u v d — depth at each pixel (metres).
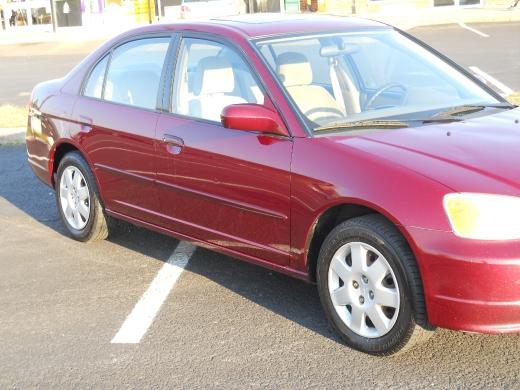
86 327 4.67
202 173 4.82
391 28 5.51
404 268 3.79
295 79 4.64
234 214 4.69
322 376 3.92
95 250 6.10
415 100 4.83
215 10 28.69
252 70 4.68
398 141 4.11
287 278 5.33
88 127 5.85
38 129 6.54
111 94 5.79
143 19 29.95
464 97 4.99
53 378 4.05
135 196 5.52
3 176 8.72
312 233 4.23
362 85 4.87
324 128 4.36
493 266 3.53
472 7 28.25
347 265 4.10
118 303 5.03
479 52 17.31
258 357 4.16
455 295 3.63
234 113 4.35
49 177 6.51
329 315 4.25
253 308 4.83
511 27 21.84
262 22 5.20
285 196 4.30
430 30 22.75
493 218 3.57
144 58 5.56
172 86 5.22
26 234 6.62
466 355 4.05
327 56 4.90
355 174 3.96
